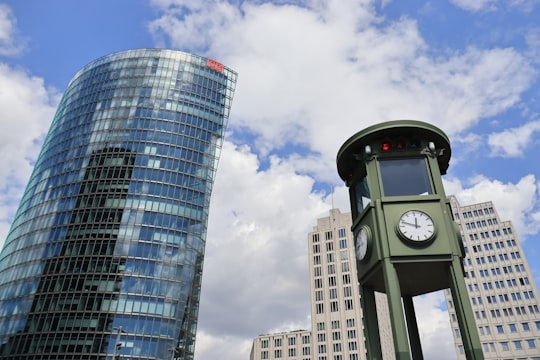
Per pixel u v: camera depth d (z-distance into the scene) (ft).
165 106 395.55
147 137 373.20
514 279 422.00
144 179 350.43
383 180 65.26
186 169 369.91
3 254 357.20
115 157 360.48
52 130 418.31
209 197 371.35
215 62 447.42
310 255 575.79
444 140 67.26
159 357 280.92
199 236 348.79
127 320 286.46
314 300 539.70
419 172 65.21
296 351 540.93
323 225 600.39
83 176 354.13
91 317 284.00
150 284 305.73
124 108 390.01
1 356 280.31
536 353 380.78
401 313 52.85
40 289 300.61
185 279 321.52
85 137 379.76
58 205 344.49
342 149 71.20
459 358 390.63
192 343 312.91
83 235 320.70
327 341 506.07
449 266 57.00
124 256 311.06
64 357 269.44
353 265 538.06
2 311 305.12
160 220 335.88
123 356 272.92
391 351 517.96
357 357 480.23
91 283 297.94
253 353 570.05
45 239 327.67
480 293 430.20
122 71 419.33
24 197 389.60
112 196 338.95
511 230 447.42
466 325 51.80
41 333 280.51
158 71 416.87
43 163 389.39
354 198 74.28
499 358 391.04
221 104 427.74
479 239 459.73
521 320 400.26
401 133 66.95
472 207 481.87
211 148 396.37
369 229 62.95
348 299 518.78
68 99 428.97
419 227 58.75
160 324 293.43
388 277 55.77
